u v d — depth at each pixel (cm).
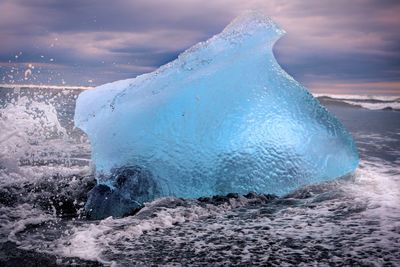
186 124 347
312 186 361
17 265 204
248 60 386
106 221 276
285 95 374
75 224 274
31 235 248
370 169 436
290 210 301
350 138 388
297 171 355
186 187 335
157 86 397
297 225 263
